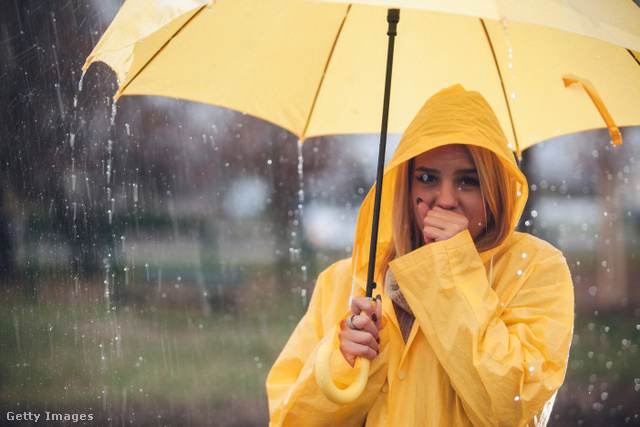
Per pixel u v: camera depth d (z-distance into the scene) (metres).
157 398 7.25
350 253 17.95
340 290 2.30
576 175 18.03
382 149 2.11
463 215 2.09
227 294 13.11
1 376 8.02
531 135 2.60
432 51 2.58
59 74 12.36
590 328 10.15
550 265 2.07
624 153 12.82
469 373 1.87
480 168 2.06
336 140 20.97
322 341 2.09
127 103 15.89
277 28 2.54
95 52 1.82
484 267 2.04
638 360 8.35
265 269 15.68
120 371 8.22
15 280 12.95
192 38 2.45
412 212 2.22
